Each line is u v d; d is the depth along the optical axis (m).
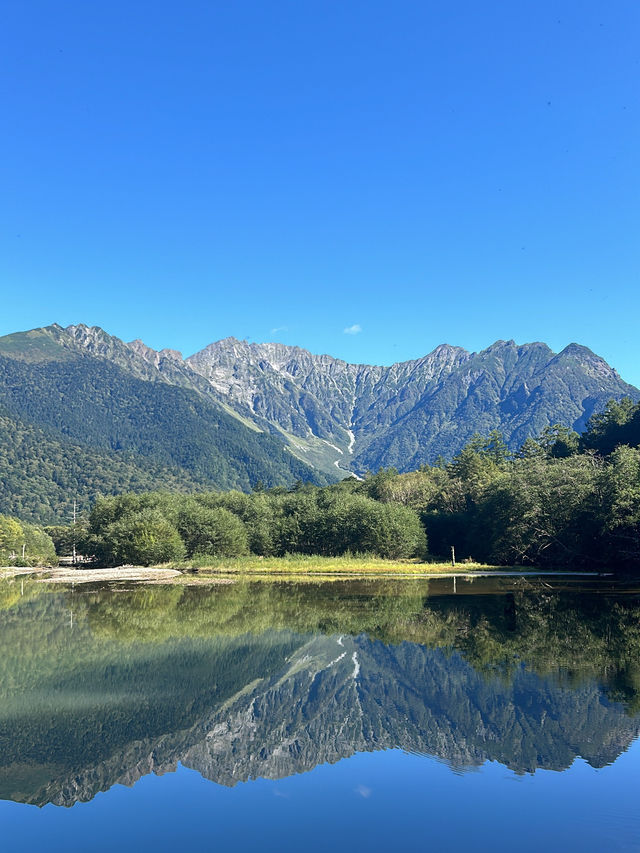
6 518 154.38
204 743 21.06
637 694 24.88
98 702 25.75
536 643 35.28
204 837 14.62
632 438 129.88
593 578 75.75
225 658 33.53
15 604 59.00
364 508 108.31
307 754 19.84
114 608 55.03
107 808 16.27
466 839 14.19
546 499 90.38
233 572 93.38
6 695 26.81
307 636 39.22
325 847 13.98
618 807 15.66
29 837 14.75
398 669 30.00
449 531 113.00
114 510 118.44
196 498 138.38
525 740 20.41
